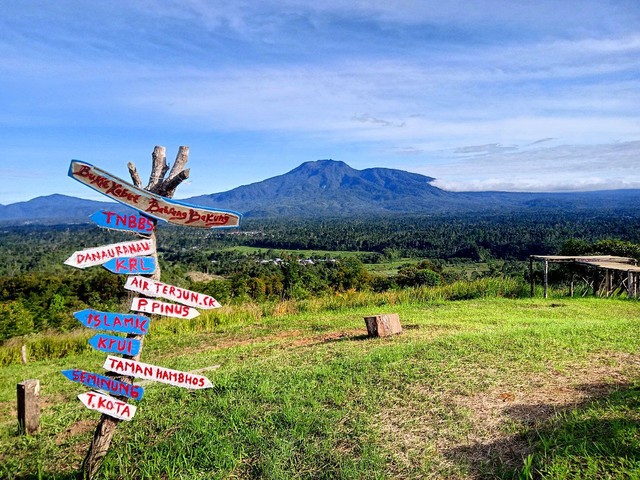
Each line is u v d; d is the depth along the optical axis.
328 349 9.06
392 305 16.39
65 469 4.95
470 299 17.14
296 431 4.94
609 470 3.62
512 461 4.06
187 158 4.43
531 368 6.29
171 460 4.71
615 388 5.32
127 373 4.25
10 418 7.34
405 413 5.21
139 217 4.29
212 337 13.10
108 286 38.25
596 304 15.36
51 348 13.89
